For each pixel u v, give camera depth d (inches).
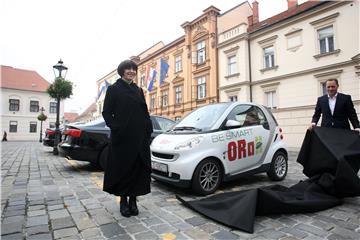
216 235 104.2
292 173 244.2
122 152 119.3
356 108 509.0
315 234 105.5
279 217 124.8
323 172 155.9
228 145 178.4
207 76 831.1
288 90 628.4
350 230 109.6
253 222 110.2
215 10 823.7
